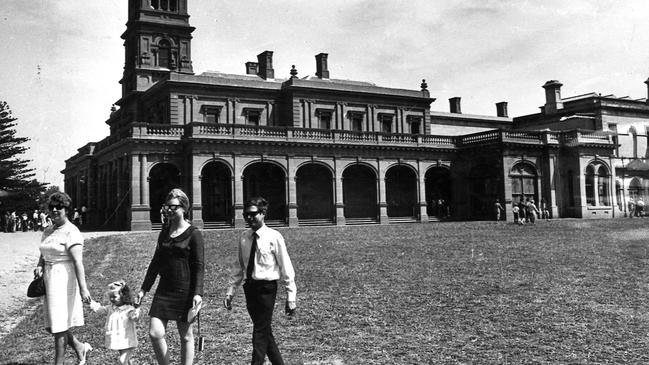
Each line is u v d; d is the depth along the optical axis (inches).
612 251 706.2
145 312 410.0
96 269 630.5
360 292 457.7
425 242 885.8
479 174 1884.8
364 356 284.2
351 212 1889.8
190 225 239.1
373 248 803.4
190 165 1535.4
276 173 1785.2
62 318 251.8
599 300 404.2
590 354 276.7
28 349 315.3
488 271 551.2
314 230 1339.8
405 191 1994.3
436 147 1883.6
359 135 1779.0
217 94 1788.9
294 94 1868.8
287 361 278.2
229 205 1680.6
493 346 295.4
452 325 343.0
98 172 1934.1
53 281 252.5
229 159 1568.7
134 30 2023.9
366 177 1927.9
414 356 281.6
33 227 1913.1
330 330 338.3
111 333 236.1
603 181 1889.8
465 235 1021.2
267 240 241.3
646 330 319.9
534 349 287.9
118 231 1507.1
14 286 558.6
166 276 232.1
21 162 2412.6
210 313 395.2
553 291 440.5
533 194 1825.8
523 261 618.8
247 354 293.7
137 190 1498.5
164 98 1772.9
